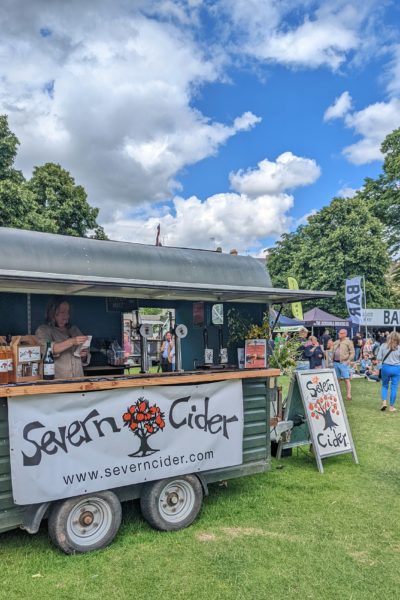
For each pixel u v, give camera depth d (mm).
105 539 3406
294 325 20516
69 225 22266
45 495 3121
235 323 5461
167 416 3693
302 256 30219
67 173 22562
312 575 3074
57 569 3107
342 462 5691
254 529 3781
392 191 28875
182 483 3811
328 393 5691
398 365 8820
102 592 2857
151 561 3229
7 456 3059
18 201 15594
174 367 4965
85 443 3293
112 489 3502
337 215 29000
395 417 8336
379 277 28062
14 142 16531
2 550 3369
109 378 3465
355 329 22469
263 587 2922
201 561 3240
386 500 4438
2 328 4238
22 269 3594
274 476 5148
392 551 3422
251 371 4242
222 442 4008
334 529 3791
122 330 4918
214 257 4879
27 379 3428
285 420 5555
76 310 4672
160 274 4344
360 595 2848
